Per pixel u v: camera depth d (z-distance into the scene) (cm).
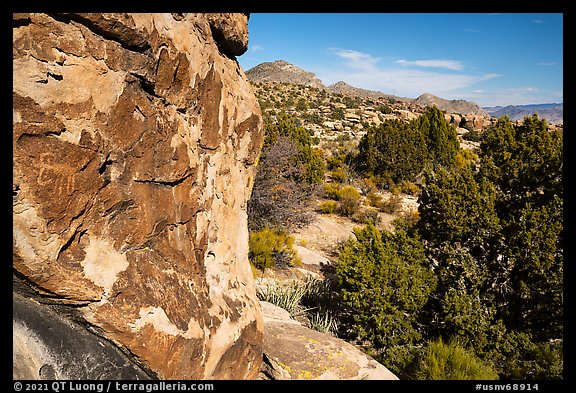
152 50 204
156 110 218
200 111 265
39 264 161
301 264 1006
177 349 218
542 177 696
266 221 1171
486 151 786
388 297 629
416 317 636
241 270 339
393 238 703
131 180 203
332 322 686
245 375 308
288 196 1245
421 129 2430
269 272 908
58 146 163
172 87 229
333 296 805
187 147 245
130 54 195
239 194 338
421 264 680
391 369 564
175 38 225
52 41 159
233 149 326
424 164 2238
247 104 340
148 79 206
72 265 173
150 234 216
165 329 210
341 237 1305
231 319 280
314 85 11606
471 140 4312
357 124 5128
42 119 157
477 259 669
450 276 655
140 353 200
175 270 238
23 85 150
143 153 209
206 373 247
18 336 175
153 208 218
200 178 268
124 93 195
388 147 2231
